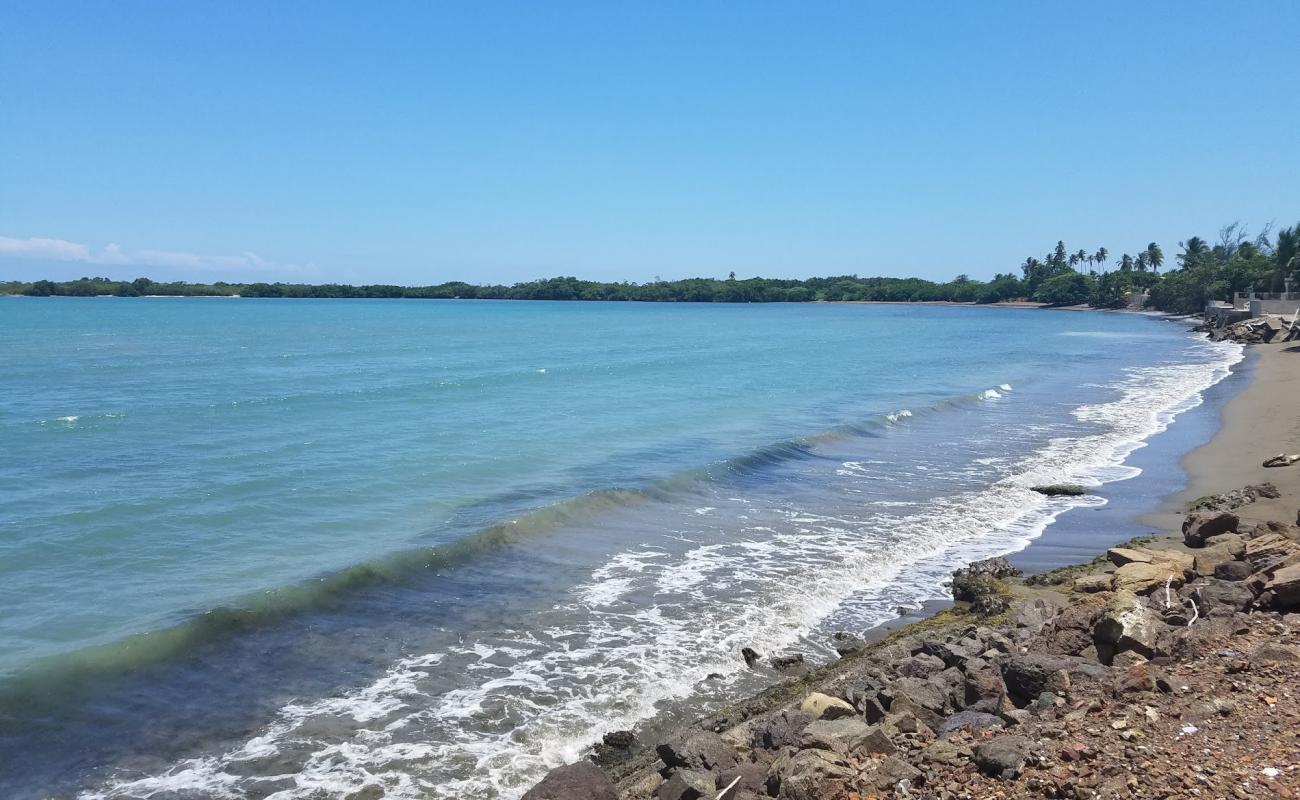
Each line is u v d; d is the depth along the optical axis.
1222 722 6.75
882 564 15.03
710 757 7.93
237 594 12.75
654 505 18.88
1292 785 5.64
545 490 19.78
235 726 9.32
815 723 7.88
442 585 13.76
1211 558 12.59
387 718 9.55
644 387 41.34
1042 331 101.19
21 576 13.62
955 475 22.08
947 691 9.09
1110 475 21.97
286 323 102.00
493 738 9.18
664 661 11.14
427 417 30.83
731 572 14.57
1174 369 51.69
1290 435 25.75
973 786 6.39
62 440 25.31
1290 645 8.29
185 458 22.91
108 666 10.47
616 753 8.91
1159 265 185.12
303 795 8.07
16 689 9.81
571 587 13.77
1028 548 15.83
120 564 14.30
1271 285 98.56
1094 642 9.70
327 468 21.94
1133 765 6.15
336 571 13.83
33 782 8.17
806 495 19.97
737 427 29.31
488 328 98.31
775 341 80.06
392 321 112.31
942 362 57.75
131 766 8.51
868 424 29.70
